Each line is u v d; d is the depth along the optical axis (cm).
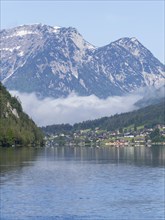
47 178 16775
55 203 11938
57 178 16862
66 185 14975
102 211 11138
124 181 16050
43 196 12862
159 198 12644
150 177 17238
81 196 12912
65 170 19975
